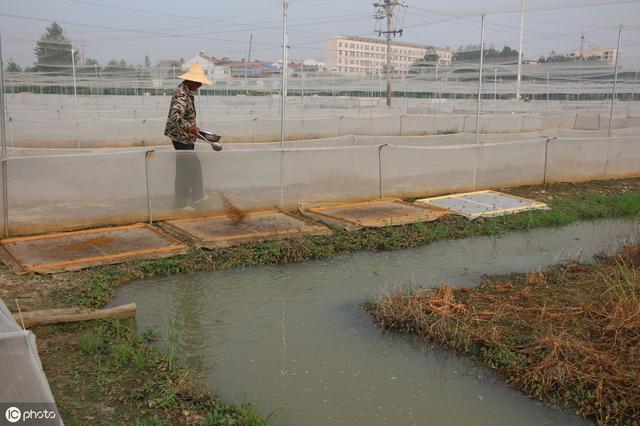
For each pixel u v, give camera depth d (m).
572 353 3.93
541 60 29.70
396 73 28.56
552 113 26.02
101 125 15.00
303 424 3.27
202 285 5.38
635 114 25.30
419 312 4.58
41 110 21.64
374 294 5.30
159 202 7.07
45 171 6.34
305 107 27.22
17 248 5.86
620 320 4.44
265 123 17.08
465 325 4.48
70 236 6.34
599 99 33.16
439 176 9.27
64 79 25.38
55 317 4.25
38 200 6.35
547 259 6.54
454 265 6.25
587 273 5.88
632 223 8.41
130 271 5.46
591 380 3.64
